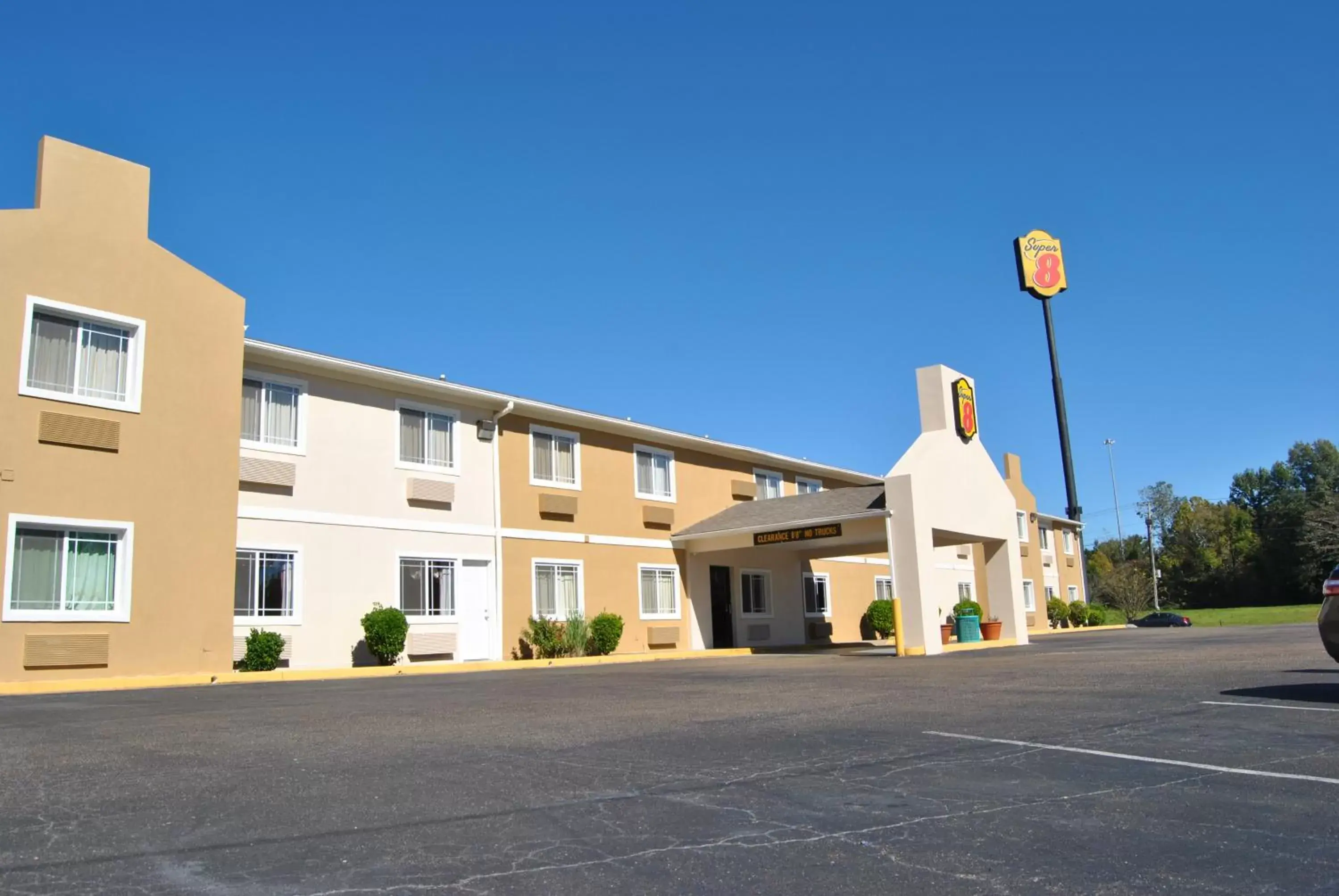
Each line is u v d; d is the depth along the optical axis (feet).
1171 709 30.96
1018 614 88.58
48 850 16.11
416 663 66.90
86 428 50.96
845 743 26.35
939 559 124.26
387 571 67.21
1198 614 226.79
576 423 81.92
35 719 32.83
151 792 20.48
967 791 19.98
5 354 48.67
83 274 51.96
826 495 87.40
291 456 63.00
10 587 47.75
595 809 18.80
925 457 76.33
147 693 44.21
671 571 89.45
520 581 75.72
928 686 42.47
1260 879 13.97
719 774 22.08
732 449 97.71
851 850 15.83
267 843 16.49
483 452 74.84
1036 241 181.27
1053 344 179.93
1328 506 239.91
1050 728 27.89
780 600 101.65
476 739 27.73
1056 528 165.17
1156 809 18.02
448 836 16.87
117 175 54.24
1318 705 30.09
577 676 54.75
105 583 51.29
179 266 56.08
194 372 55.98
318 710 35.55
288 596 61.93
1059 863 14.92
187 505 54.54
